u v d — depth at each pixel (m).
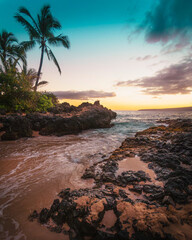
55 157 5.58
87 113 17.38
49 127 11.19
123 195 2.71
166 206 2.29
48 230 2.08
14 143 7.90
